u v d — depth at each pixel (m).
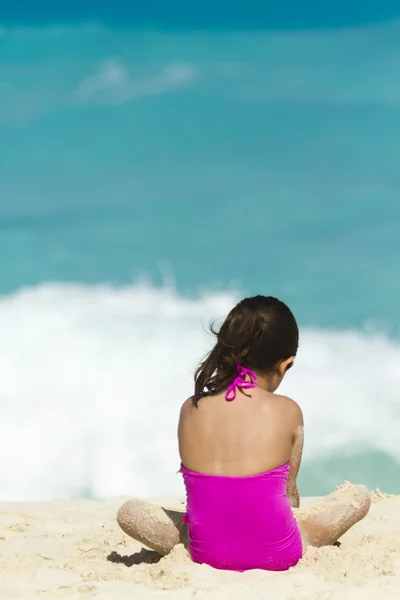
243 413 11.16
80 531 15.96
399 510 16.97
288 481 11.57
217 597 9.79
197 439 11.23
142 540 11.80
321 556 11.40
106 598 9.99
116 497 19.75
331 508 11.91
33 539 15.12
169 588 10.41
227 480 10.93
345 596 9.73
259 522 10.87
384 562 11.45
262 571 10.80
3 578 11.91
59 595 10.47
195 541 11.13
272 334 11.38
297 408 11.43
